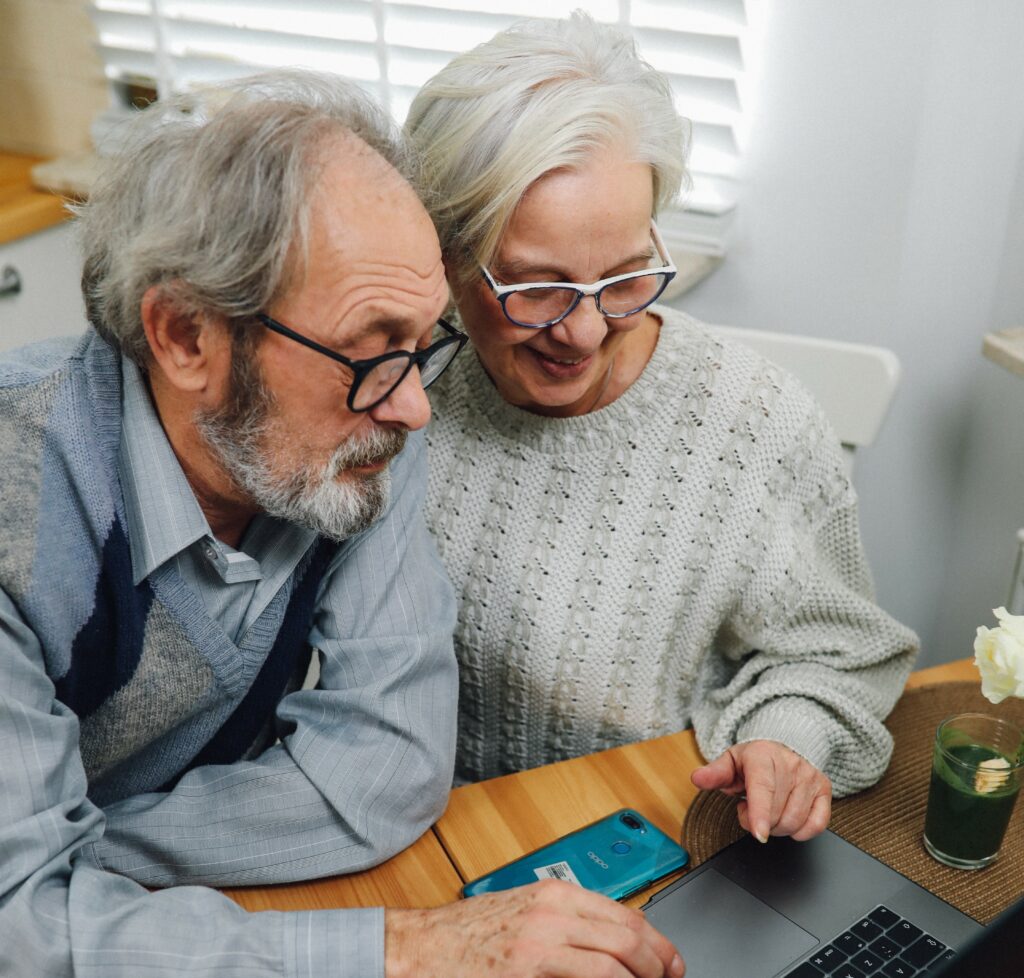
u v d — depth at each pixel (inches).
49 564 35.4
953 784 38.3
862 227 72.1
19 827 33.7
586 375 44.4
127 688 38.7
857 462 78.4
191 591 38.4
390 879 39.7
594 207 39.1
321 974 33.7
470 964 33.6
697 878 38.6
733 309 78.7
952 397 76.0
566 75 39.4
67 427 36.0
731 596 49.3
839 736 43.8
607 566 49.3
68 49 90.7
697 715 48.6
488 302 42.3
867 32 67.0
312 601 42.9
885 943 35.9
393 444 36.9
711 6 69.7
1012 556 76.2
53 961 32.9
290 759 41.1
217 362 34.4
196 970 33.3
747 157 73.5
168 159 33.2
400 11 77.8
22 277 86.7
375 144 35.0
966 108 67.1
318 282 32.5
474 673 52.4
